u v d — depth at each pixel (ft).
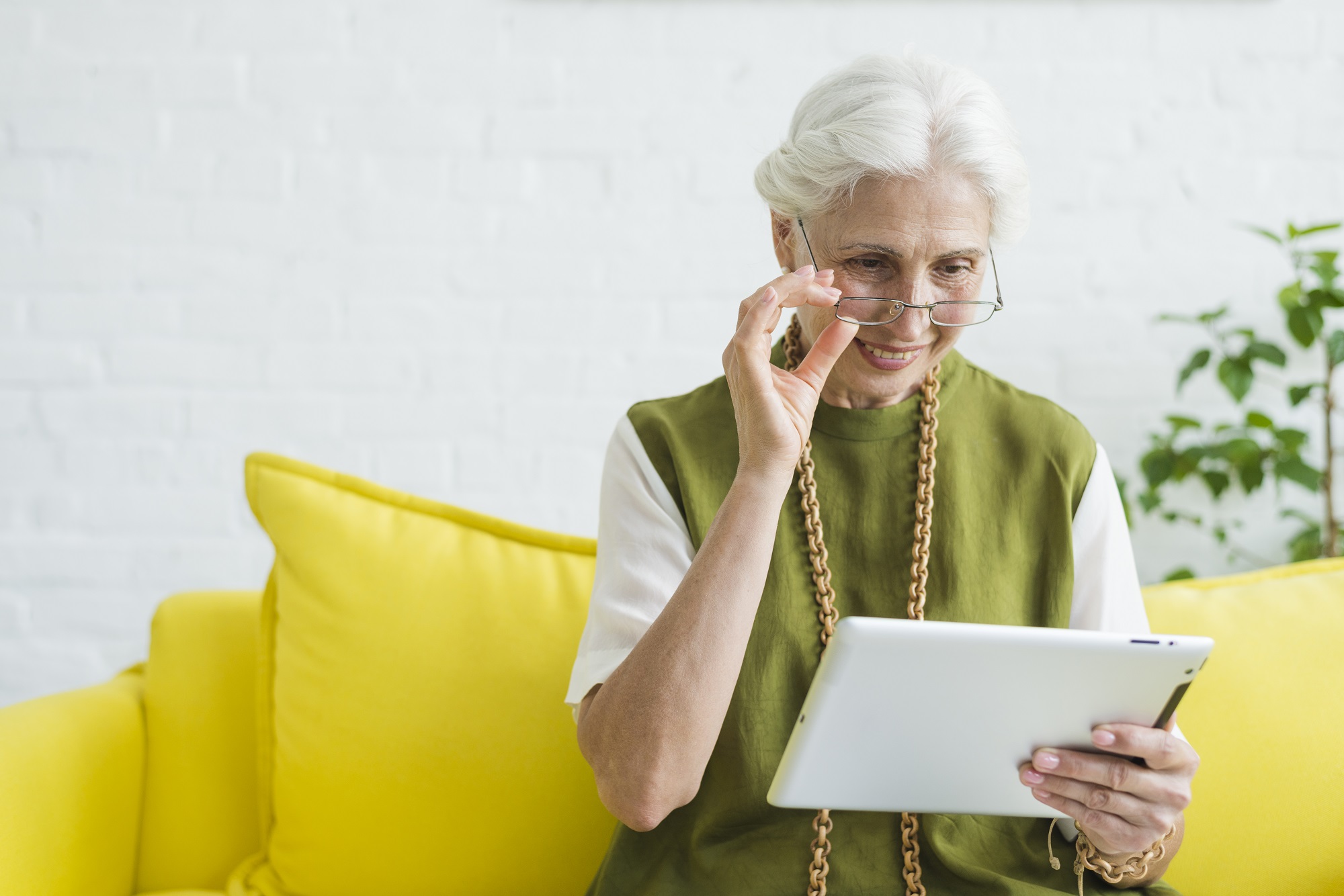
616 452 3.69
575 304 6.79
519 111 6.76
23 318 6.72
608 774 3.03
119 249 6.73
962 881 3.24
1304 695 3.86
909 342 3.27
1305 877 3.72
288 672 4.02
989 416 3.69
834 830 3.31
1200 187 6.66
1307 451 6.68
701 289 6.77
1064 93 6.68
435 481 6.80
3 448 6.72
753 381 3.08
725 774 3.33
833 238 3.28
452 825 3.87
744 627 2.98
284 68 6.73
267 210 6.75
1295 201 6.65
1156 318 6.28
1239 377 6.09
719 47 6.72
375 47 6.73
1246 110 6.66
